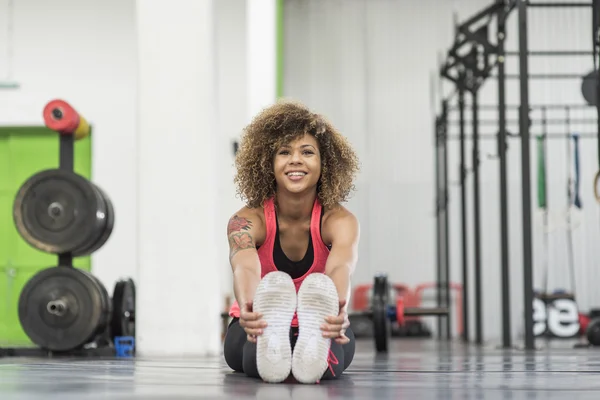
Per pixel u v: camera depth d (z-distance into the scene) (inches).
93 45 438.6
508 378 116.3
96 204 205.0
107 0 440.1
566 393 89.1
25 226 205.9
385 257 526.6
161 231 209.6
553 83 507.2
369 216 529.7
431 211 527.2
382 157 533.6
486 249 511.8
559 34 506.6
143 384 99.2
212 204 211.3
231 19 460.4
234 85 456.1
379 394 85.2
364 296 475.2
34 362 169.3
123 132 435.2
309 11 542.9
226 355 118.6
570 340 405.7
